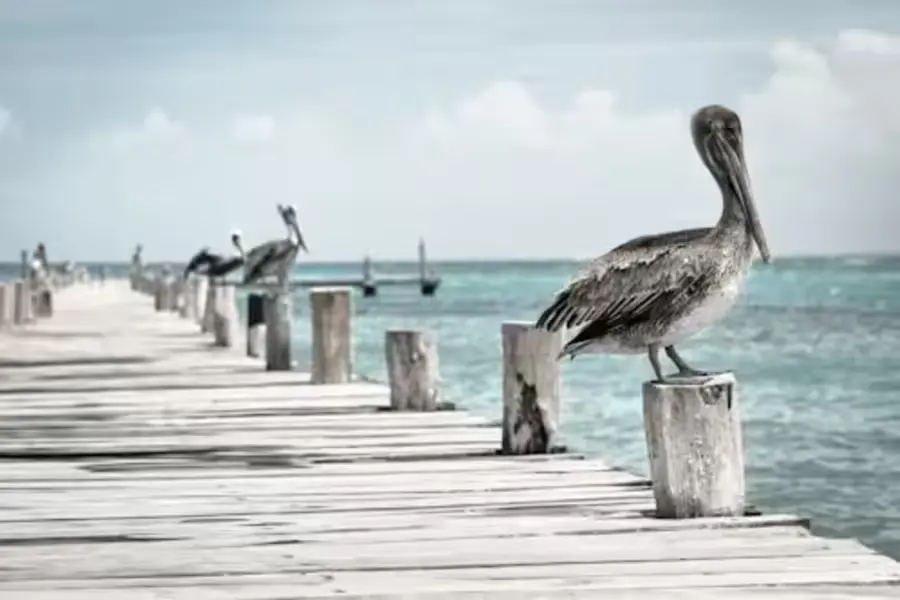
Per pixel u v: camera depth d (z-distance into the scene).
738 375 36.31
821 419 25.03
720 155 7.52
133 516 8.26
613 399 26.70
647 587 6.20
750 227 7.45
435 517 8.09
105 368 20.52
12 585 6.43
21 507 8.61
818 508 15.25
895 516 14.67
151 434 12.52
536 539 7.35
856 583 6.21
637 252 7.47
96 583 6.46
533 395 10.75
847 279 149.75
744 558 6.75
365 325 67.62
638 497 8.65
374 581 6.45
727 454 7.73
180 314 39.22
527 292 136.88
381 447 11.32
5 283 32.12
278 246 27.58
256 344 22.83
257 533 7.68
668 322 7.47
